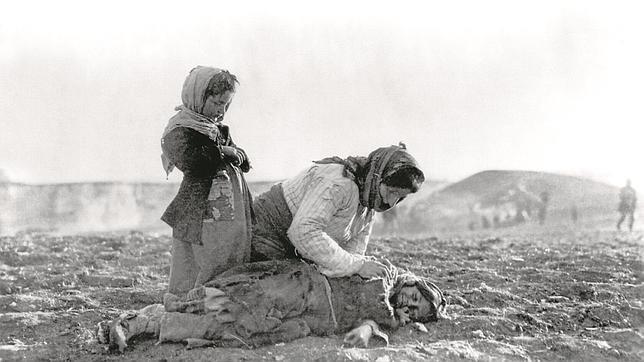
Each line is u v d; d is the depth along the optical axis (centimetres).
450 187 2495
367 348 519
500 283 767
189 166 543
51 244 1107
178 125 548
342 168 553
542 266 886
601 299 698
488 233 1831
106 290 756
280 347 512
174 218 547
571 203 2269
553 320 621
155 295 734
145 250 1045
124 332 529
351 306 542
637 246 1148
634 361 534
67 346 553
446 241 1182
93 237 1198
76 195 2450
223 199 546
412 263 895
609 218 2159
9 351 541
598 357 535
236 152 564
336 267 539
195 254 546
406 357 500
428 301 581
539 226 2056
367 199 547
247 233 554
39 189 2448
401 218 2281
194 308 524
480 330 579
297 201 561
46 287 788
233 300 520
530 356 532
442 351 515
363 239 583
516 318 616
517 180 2378
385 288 551
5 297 707
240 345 513
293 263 550
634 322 626
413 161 545
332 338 532
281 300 526
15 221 2269
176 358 496
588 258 941
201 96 553
